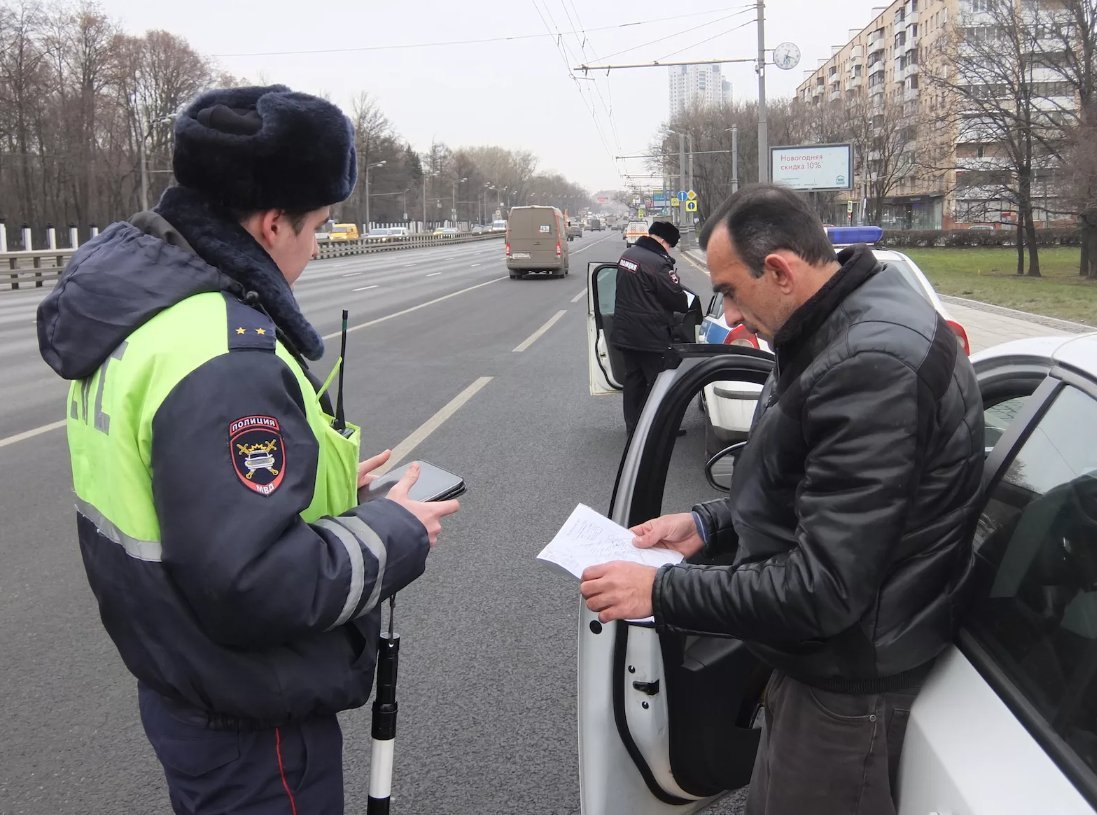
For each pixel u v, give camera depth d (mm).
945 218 68312
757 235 1605
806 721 1632
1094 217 29234
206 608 1324
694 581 1600
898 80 81688
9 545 5066
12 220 64188
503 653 3760
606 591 1663
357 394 9617
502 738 3145
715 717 2297
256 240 1528
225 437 1313
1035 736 1282
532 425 8102
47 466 6719
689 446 7188
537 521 5445
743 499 1721
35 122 62844
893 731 1583
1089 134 27984
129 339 1376
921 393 1448
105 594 1428
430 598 4320
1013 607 1484
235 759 1471
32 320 17531
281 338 1504
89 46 64438
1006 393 1936
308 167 1488
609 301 8039
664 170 84125
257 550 1295
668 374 2211
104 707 3355
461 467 6684
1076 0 28516
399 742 3129
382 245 61531
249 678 1413
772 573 1509
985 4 31062
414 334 15055
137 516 1369
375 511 1523
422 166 138125
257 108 1471
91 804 2785
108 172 67938
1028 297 22391
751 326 1704
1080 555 1383
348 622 1562
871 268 1616
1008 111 31250
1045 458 1584
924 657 1527
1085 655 1275
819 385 1500
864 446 1437
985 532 1663
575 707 3338
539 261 30422
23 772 2949
